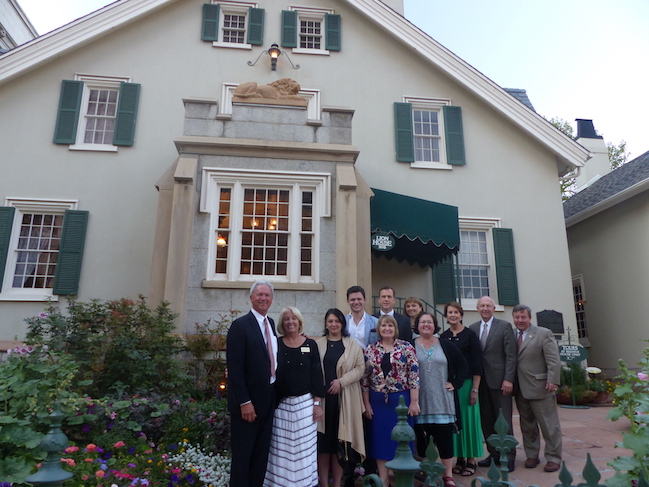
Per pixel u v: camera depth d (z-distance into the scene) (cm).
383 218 975
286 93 891
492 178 1239
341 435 455
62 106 1121
